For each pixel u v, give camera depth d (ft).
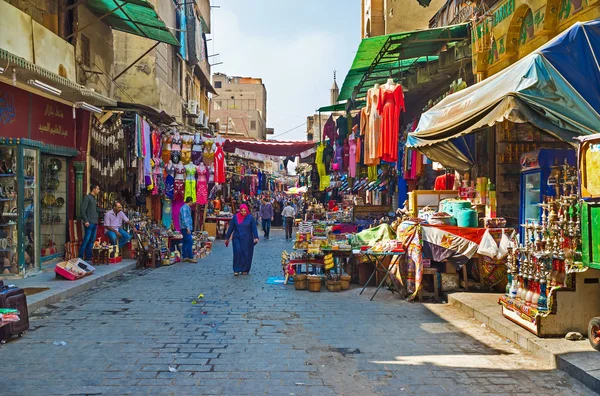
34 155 31.37
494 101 17.54
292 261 30.25
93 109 34.91
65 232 36.99
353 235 32.45
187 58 69.72
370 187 57.72
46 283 27.76
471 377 14.23
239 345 17.34
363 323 20.71
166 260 39.47
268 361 15.58
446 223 27.68
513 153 30.91
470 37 34.37
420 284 25.17
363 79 43.11
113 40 52.21
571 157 24.41
